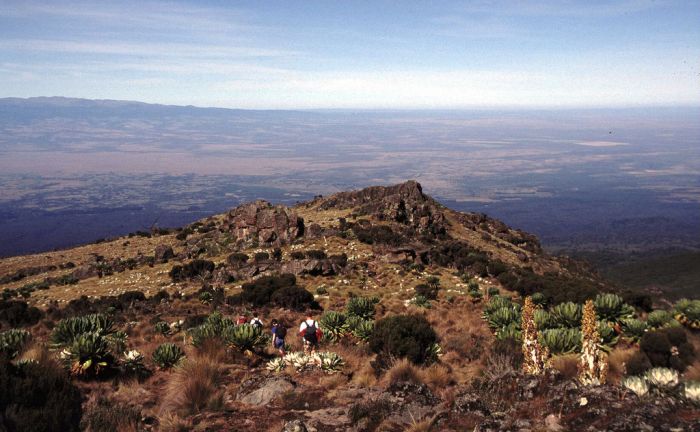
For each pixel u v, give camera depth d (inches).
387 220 2751.0
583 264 3754.9
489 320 947.3
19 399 314.5
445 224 3014.3
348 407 390.9
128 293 1769.2
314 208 3521.2
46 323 1418.6
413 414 349.1
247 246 2405.3
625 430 226.8
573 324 751.7
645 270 5807.1
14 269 3065.9
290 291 1494.8
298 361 547.8
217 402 408.5
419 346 601.3
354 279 1834.4
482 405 319.9
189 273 2069.4
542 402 287.1
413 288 1680.6
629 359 482.0
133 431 354.0
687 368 449.7
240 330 645.3
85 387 485.7
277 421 370.3
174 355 602.2
